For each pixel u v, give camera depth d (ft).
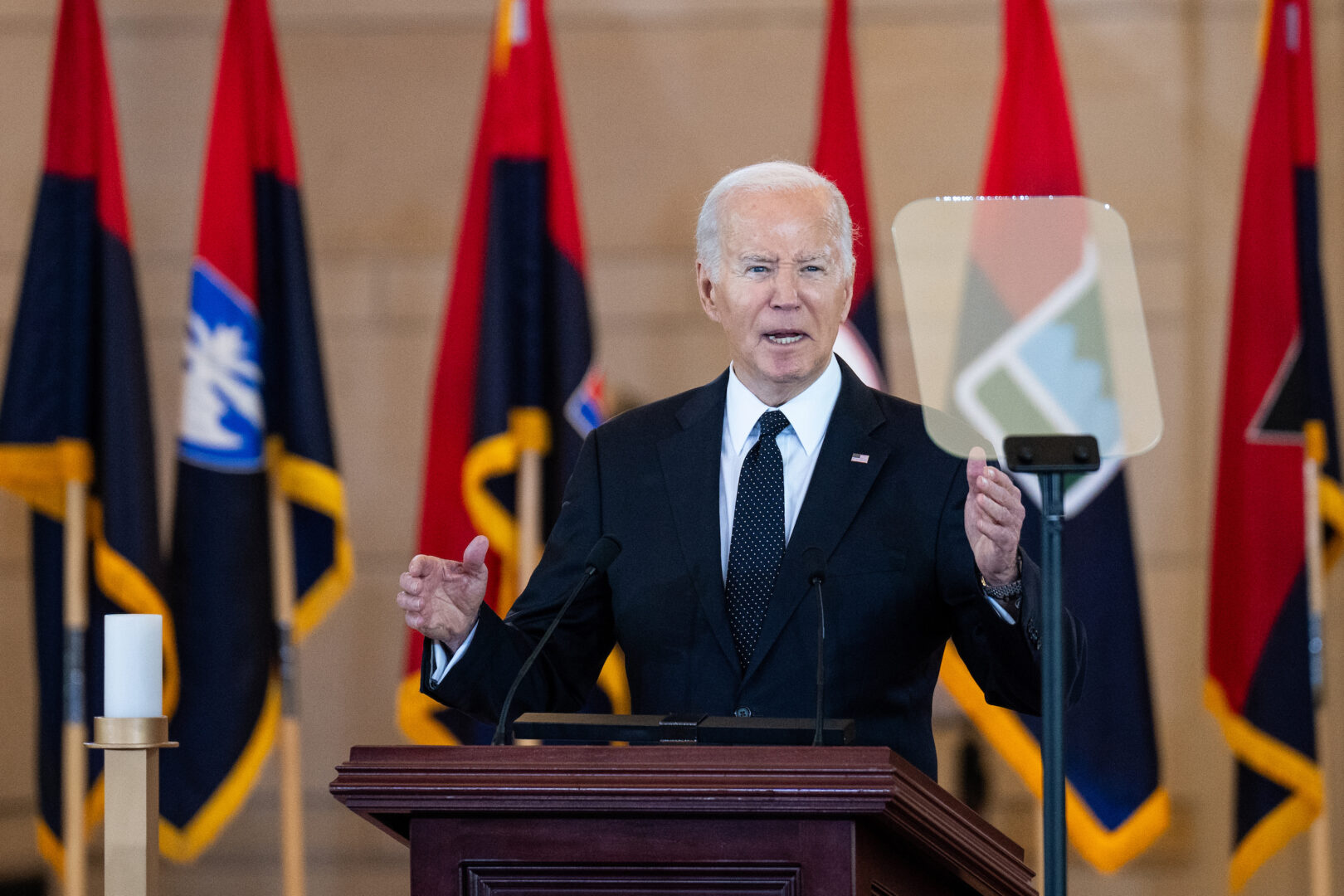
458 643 20.66
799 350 23.22
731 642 22.27
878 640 21.98
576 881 15.71
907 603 22.17
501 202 43.50
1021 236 17.24
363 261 50.26
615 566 23.63
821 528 22.56
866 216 42.88
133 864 19.65
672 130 50.39
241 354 42.78
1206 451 48.55
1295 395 42.16
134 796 19.76
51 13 49.96
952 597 21.91
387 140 50.57
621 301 49.90
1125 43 49.67
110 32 50.21
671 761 15.52
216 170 43.37
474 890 15.85
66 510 43.57
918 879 17.26
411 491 49.78
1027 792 46.93
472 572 20.38
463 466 43.83
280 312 44.29
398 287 50.21
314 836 48.55
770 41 50.39
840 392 24.18
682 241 50.03
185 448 42.60
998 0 49.98
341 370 50.08
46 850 43.45
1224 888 47.29
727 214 23.79
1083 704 41.22
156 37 50.26
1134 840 40.75
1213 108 49.26
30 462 42.78
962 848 16.26
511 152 43.83
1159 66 49.49
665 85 50.49
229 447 42.50
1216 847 47.44
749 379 24.12
